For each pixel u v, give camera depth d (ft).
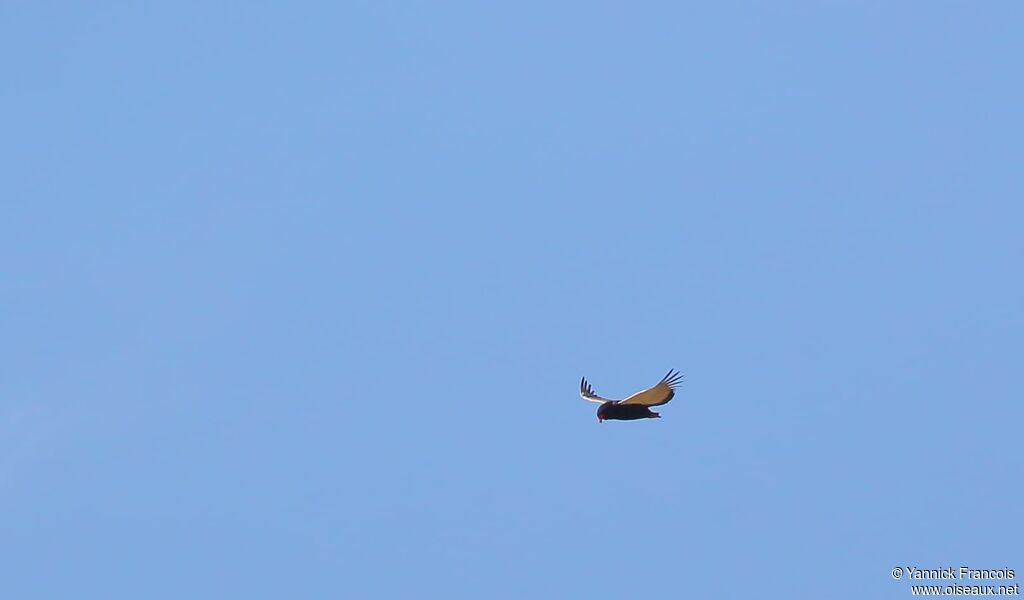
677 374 193.98
